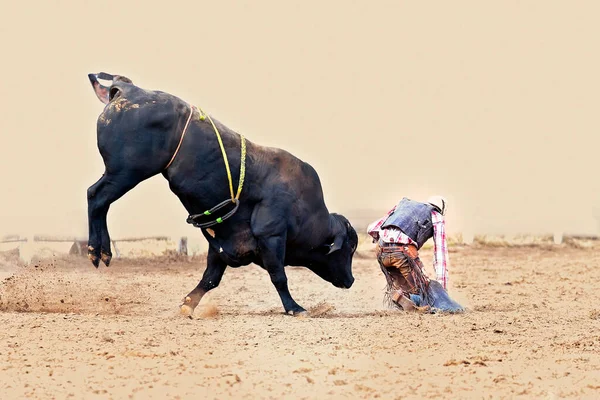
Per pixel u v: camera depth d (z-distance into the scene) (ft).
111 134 51.01
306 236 56.29
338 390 35.73
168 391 35.55
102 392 35.35
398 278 56.49
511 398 34.88
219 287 72.02
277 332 47.06
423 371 38.65
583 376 37.91
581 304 60.75
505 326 49.24
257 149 54.44
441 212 56.54
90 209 51.65
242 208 53.98
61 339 44.47
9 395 34.88
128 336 45.42
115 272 82.74
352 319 52.01
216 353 41.86
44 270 80.28
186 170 51.93
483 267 90.48
